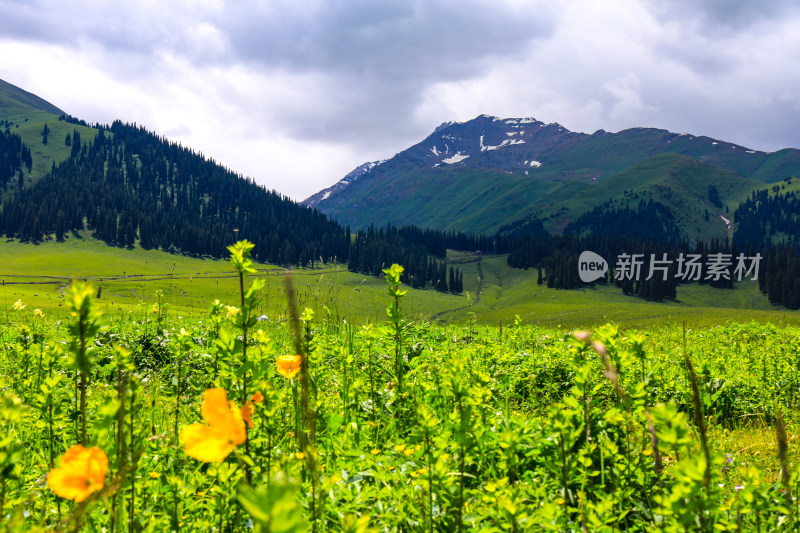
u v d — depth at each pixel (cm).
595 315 9300
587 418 264
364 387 495
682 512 171
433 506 252
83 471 138
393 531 237
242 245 231
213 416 129
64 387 381
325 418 362
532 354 869
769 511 259
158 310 1134
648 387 468
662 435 172
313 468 165
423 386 468
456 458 284
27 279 15238
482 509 239
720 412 667
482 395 283
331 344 648
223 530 232
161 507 250
